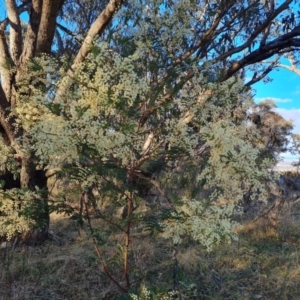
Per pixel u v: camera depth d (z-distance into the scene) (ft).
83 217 7.02
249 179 5.80
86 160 6.31
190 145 6.26
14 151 9.93
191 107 6.61
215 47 11.73
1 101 10.00
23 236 11.60
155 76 6.97
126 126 5.64
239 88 6.77
